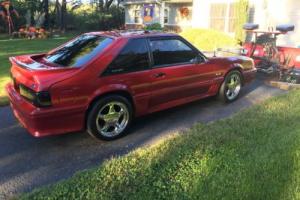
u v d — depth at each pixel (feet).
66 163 13.69
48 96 13.51
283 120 17.66
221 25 59.31
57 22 108.06
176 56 18.20
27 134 16.63
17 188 11.79
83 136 16.47
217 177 12.05
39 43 60.70
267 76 30.53
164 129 17.46
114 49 15.56
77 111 14.47
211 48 41.91
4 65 34.63
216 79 20.65
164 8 85.56
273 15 51.31
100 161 13.88
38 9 100.63
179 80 18.26
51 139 16.07
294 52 28.07
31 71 13.93
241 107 21.31
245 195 11.07
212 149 14.16
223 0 58.08
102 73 14.97
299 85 25.80
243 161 13.19
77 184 11.58
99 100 15.08
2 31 85.46
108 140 15.85
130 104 16.30
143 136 16.53
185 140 15.25
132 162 13.17
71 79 14.03
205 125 17.22
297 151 14.12
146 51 16.72
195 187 11.45
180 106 21.38
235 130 16.34
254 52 31.01
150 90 16.96
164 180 11.87
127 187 11.41
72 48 17.01
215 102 22.31
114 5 128.47
